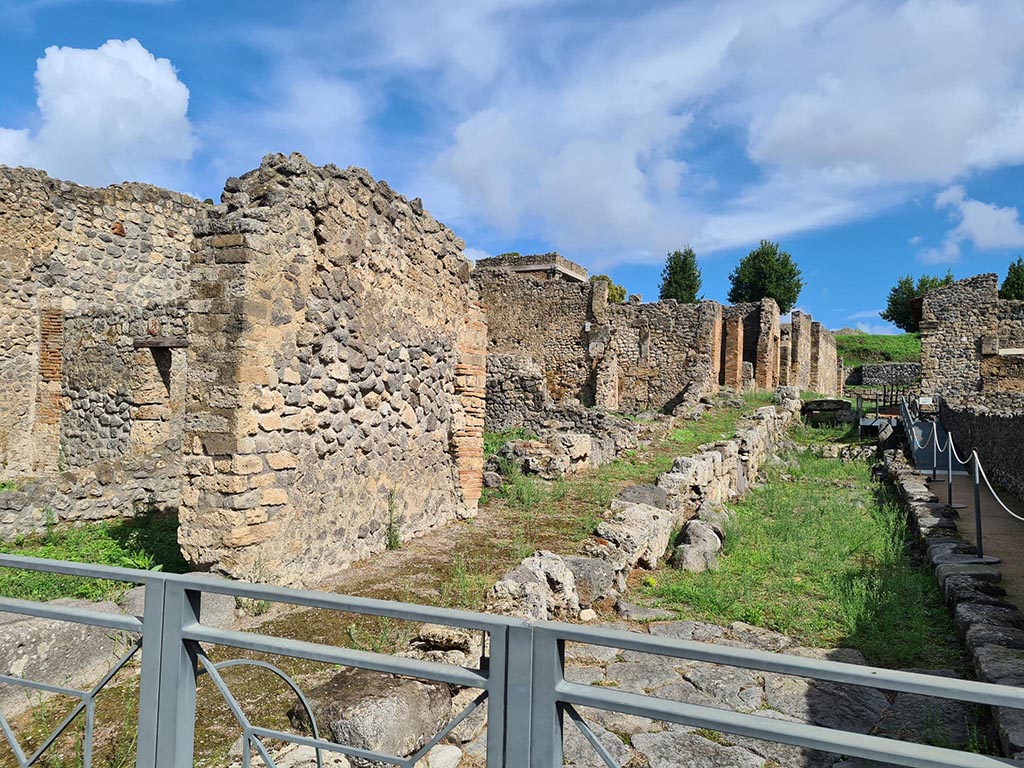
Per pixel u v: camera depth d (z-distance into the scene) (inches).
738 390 1054.4
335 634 183.2
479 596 215.2
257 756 119.3
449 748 135.6
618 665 192.4
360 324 263.3
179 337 392.5
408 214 303.4
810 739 60.7
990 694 55.3
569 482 450.3
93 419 418.9
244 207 211.9
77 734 132.0
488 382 738.8
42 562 94.6
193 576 86.5
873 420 850.8
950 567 271.1
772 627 228.5
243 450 203.0
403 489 298.7
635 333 1079.0
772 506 438.0
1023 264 2032.5
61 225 446.6
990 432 529.0
